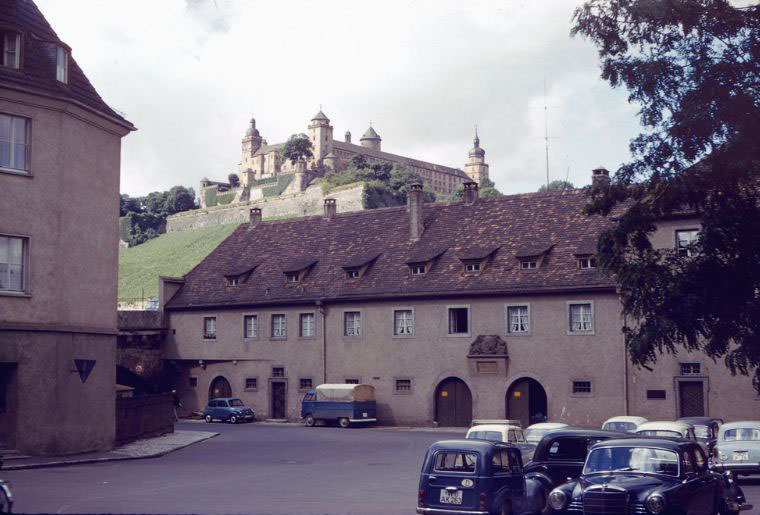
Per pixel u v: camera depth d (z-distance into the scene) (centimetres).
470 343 5066
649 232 2517
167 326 6206
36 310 3012
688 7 2302
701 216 2416
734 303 2325
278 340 5741
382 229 5897
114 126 3438
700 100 2278
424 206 5866
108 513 1714
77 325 3183
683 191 2323
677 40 2353
